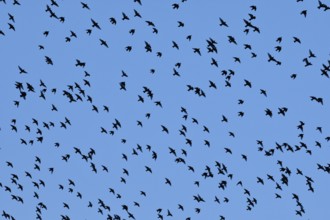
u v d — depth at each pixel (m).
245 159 83.56
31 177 87.44
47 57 79.69
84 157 86.38
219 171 84.25
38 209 87.50
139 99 82.25
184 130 84.19
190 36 76.00
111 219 87.12
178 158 84.94
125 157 85.75
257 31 73.75
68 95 81.88
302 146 80.38
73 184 87.38
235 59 76.81
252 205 82.56
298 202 80.00
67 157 86.31
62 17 77.31
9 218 87.38
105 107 83.19
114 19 76.12
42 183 87.69
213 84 79.75
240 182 84.00
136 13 75.69
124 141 85.31
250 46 75.19
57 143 85.75
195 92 80.31
